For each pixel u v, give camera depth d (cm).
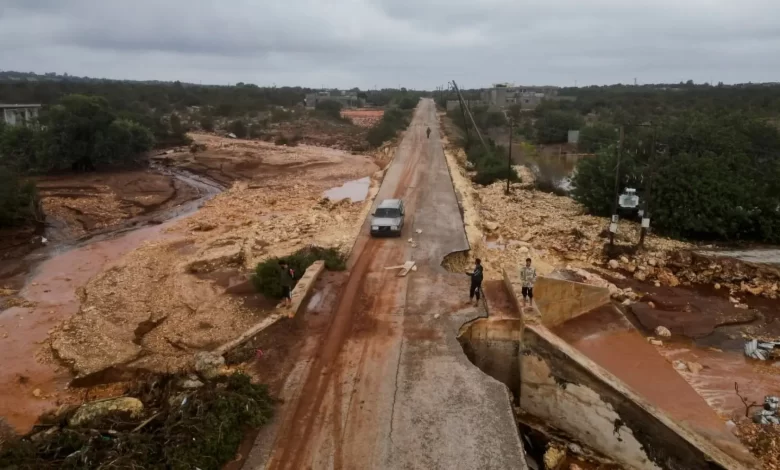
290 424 1157
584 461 1334
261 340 1512
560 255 2592
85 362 1688
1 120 6156
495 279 2052
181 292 2198
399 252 2316
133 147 5434
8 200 3144
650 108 9156
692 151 2900
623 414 1286
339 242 2523
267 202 3984
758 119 3578
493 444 1095
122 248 2972
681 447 1161
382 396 1257
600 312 1828
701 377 1595
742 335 1850
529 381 1543
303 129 8881
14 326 1988
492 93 14350
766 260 2353
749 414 1407
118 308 2088
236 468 1029
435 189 3594
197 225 3319
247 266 2480
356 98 16725
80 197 4122
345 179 5122
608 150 3269
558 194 3975
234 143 7088
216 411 1116
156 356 1709
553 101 11512
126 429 1138
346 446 1086
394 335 1555
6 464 987
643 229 2533
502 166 4425
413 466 1031
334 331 1584
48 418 1327
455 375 1346
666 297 2127
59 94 9644
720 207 2602
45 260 2772
